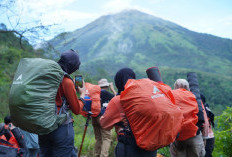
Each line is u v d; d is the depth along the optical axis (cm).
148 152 208
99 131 435
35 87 184
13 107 179
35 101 181
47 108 187
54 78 194
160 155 349
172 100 214
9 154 309
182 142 319
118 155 215
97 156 442
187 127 282
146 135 194
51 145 213
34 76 187
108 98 431
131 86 207
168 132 191
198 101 318
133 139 206
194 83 336
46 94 188
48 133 200
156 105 192
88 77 998
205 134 343
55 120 195
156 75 260
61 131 211
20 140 337
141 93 200
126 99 205
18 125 188
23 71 192
